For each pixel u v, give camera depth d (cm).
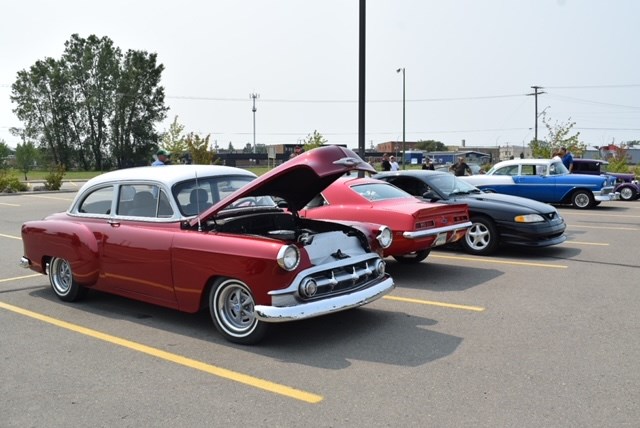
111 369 457
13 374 449
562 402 379
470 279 761
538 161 1742
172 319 597
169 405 389
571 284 724
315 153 529
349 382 421
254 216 577
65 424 363
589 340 506
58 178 3119
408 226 721
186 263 528
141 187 592
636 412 363
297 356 480
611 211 1645
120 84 7531
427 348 493
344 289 513
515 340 509
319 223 600
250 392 408
